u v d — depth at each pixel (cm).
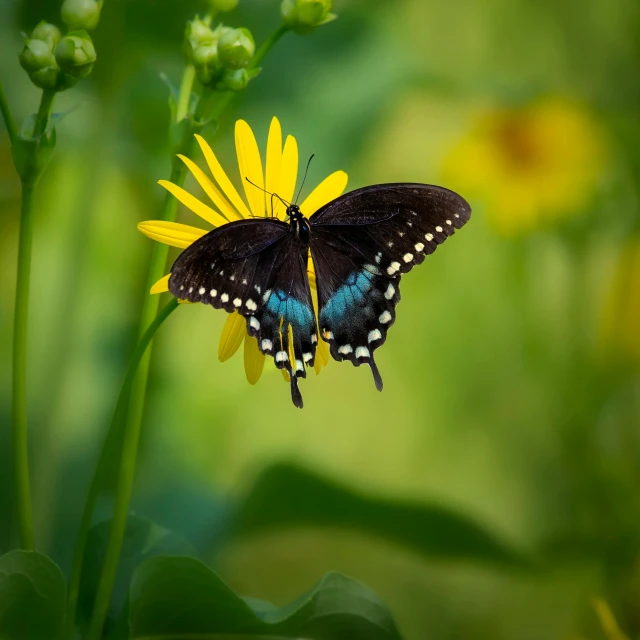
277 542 160
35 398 146
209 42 124
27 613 124
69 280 143
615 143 156
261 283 125
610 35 158
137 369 124
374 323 127
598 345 153
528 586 154
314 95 149
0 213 152
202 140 123
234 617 125
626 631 145
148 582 125
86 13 122
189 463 146
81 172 147
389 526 136
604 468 151
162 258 125
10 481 140
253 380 125
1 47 147
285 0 125
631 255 152
